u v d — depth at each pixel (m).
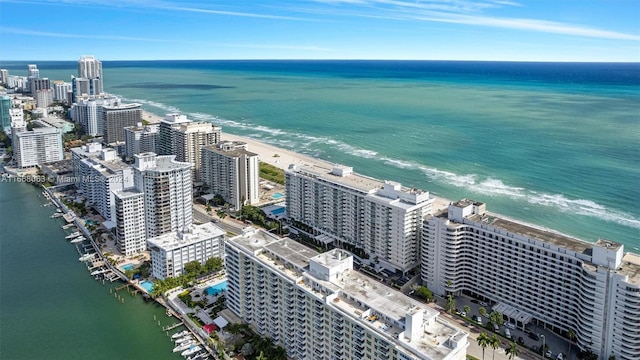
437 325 192.50
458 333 184.12
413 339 183.25
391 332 187.75
